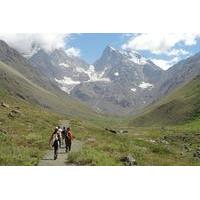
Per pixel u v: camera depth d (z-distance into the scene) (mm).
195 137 129750
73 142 57594
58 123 81812
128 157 43188
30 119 73062
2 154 36500
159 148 63500
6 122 63438
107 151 48969
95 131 82312
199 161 57094
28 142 48219
